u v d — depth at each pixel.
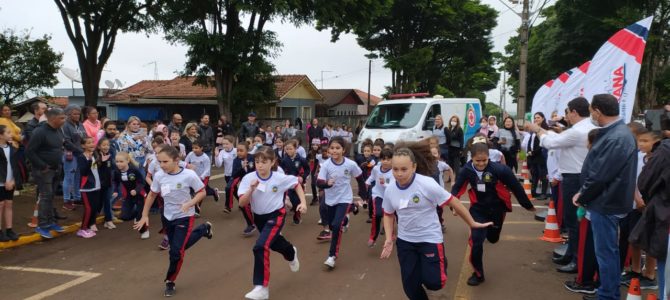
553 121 9.16
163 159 5.34
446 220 8.76
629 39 7.02
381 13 20.86
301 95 33.38
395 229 8.06
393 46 31.38
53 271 6.02
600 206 4.34
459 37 32.78
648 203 4.09
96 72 17.98
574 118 5.64
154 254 6.74
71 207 9.13
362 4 19.67
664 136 5.09
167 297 5.12
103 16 17.59
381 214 6.64
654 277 5.25
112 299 5.09
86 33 17.62
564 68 31.03
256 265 4.98
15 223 8.04
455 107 16.22
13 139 8.52
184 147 9.81
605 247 4.36
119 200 9.80
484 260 6.32
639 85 26.91
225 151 9.77
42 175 7.43
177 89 30.27
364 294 5.16
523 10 18.48
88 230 7.75
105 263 6.34
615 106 4.30
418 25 30.69
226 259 6.46
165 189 5.38
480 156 5.06
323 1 18.52
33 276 5.84
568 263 6.04
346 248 6.98
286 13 17.86
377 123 15.76
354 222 8.71
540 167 10.50
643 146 5.21
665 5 25.48
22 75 18.80
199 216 9.16
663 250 3.88
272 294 5.16
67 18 17.27
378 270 5.96
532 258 6.39
